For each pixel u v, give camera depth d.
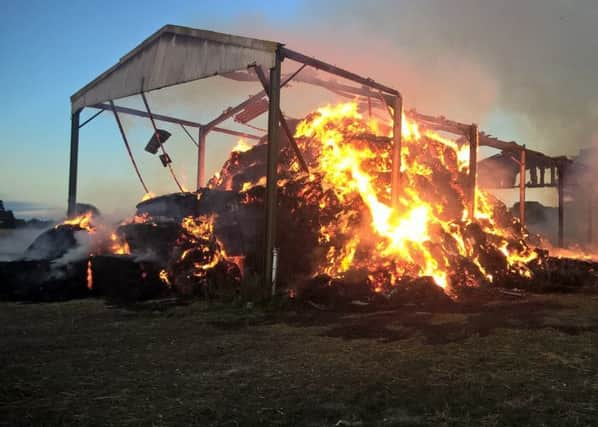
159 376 5.54
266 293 10.42
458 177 18.44
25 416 4.33
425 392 5.02
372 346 6.98
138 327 8.24
